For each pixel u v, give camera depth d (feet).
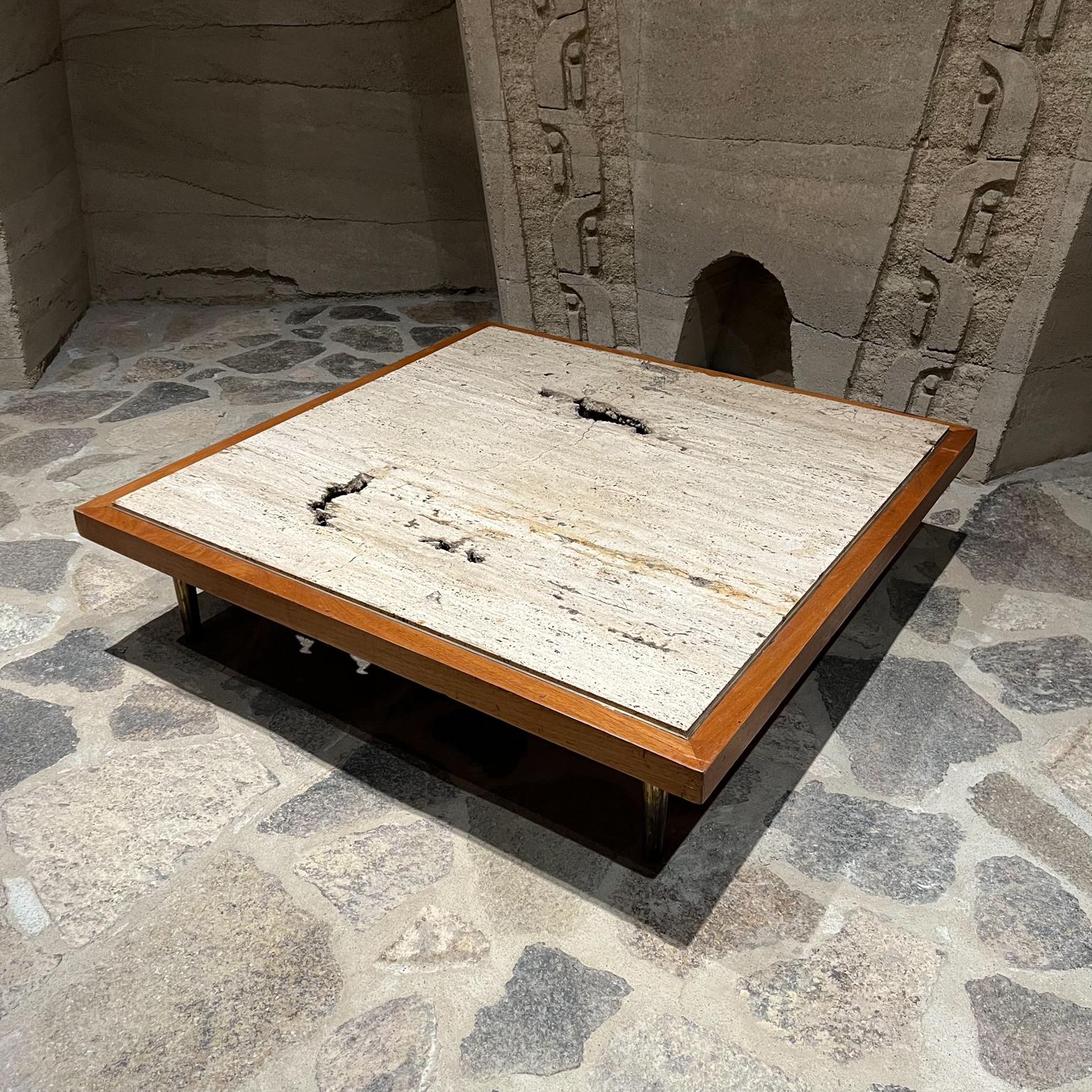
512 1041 4.66
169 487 6.54
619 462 6.81
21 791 5.94
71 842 5.63
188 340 12.25
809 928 5.17
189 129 12.39
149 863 5.51
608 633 5.19
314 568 5.73
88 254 12.96
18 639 7.17
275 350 11.98
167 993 4.89
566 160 9.89
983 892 5.34
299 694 6.67
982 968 4.96
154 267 13.16
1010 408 8.70
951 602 7.55
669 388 7.91
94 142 12.36
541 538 5.98
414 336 12.36
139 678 6.81
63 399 10.70
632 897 5.33
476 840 5.65
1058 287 8.04
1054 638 7.17
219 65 12.03
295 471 6.70
